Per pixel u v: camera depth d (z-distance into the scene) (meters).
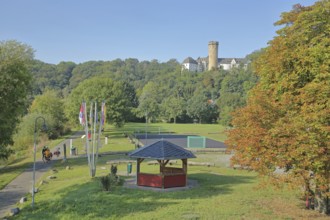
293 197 25.75
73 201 25.36
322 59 19.14
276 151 17.80
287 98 18.89
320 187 17.80
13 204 27.33
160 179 29.39
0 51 44.28
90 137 55.06
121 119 85.50
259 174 19.11
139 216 21.02
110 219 20.78
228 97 138.50
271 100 20.23
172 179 29.75
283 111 19.09
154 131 103.12
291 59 20.41
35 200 27.44
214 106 146.12
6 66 43.91
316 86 17.91
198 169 40.88
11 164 51.28
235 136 20.52
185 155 30.20
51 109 93.38
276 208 22.75
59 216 22.20
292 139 17.22
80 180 33.41
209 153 57.12
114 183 30.44
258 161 18.69
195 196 26.38
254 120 19.06
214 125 133.62
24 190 32.12
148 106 143.88
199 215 20.86
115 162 45.81
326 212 21.52
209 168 41.72
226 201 24.52
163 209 22.48
